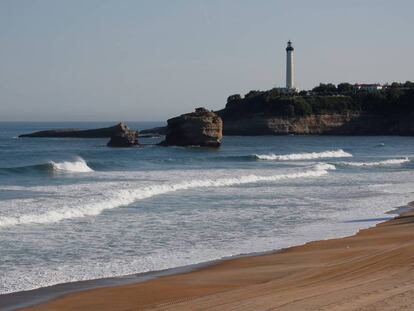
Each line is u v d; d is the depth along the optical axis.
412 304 15.96
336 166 87.81
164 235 31.19
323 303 16.56
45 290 20.39
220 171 72.00
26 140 192.50
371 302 16.30
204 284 20.95
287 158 104.94
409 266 21.31
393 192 52.84
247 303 17.33
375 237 29.91
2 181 57.38
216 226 34.12
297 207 42.50
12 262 24.67
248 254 26.58
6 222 32.94
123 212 38.53
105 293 19.89
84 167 74.38
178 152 118.94
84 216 36.47
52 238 29.69
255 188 54.72
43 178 61.28
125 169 76.12
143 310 17.67
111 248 27.78
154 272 23.14
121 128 142.75
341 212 40.28
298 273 21.84
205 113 141.25
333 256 24.98
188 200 45.22
